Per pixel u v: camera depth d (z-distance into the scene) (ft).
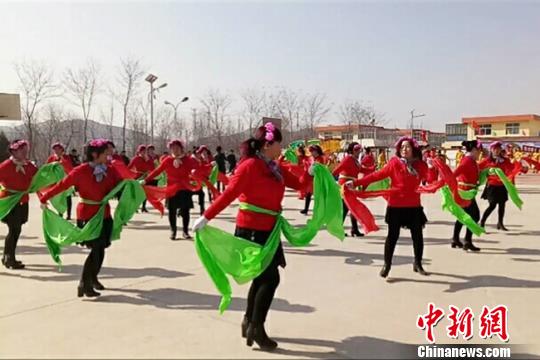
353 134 190.19
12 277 20.66
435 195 60.29
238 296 17.83
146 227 34.73
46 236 19.03
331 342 13.52
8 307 16.49
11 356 12.44
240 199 13.80
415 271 21.27
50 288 18.90
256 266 12.88
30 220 38.81
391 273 21.16
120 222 19.45
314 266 22.56
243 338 13.75
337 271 21.58
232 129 137.90
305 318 15.43
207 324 14.88
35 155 111.14
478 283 19.49
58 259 19.70
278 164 13.99
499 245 27.37
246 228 13.43
